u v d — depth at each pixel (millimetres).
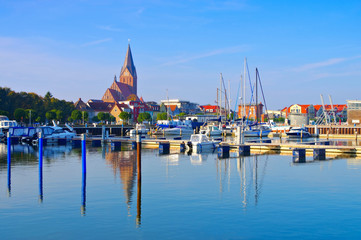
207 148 66750
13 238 18969
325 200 26438
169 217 22328
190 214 22922
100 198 26906
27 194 28156
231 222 21422
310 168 42375
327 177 36062
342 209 24109
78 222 21391
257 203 25594
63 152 62062
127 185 31766
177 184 32312
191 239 18844
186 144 66812
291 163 46969
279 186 31500
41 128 87750
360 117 138000
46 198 26906
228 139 106000
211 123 140875
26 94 159250
